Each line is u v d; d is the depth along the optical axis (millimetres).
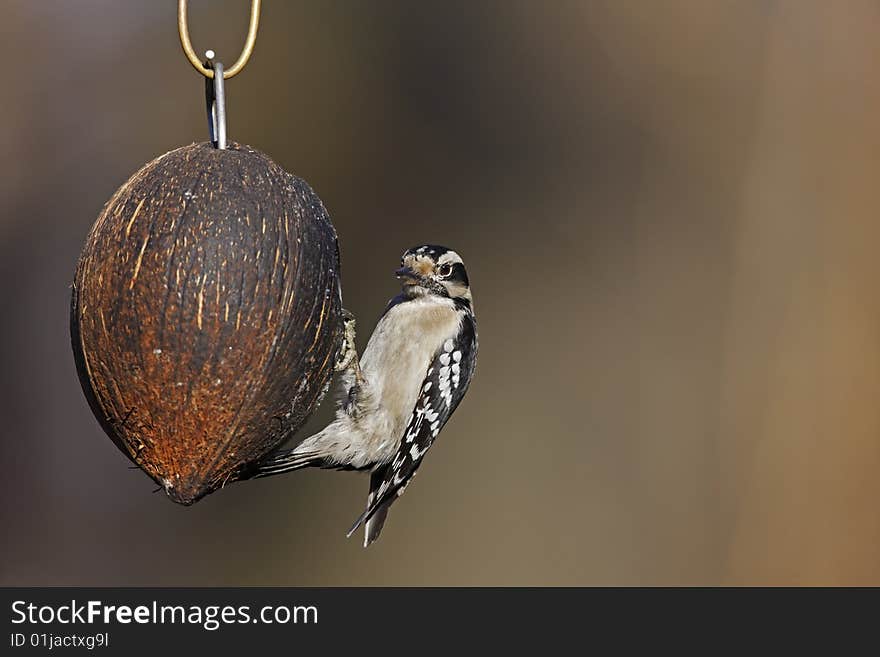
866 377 13875
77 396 15328
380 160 15867
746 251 14617
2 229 14852
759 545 13883
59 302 15133
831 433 13883
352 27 15812
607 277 15344
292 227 6059
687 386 14680
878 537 13602
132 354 5805
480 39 15906
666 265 15047
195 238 5844
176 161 6094
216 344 5820
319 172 15625
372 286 15805
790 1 14703
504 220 15742
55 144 14859
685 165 15070
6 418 15094
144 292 5789
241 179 6039
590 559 14531
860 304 14008
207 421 5891
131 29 15016
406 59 15945
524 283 15602
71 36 14914
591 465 14852
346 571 15203
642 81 15328
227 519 15602
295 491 15586
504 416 15297
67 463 15312
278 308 5938
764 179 14648
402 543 14914
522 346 15344
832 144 14367
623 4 15398
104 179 14914
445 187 15891
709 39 15023
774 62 14703
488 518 14930
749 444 14195
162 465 5953
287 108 15500
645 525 14516
